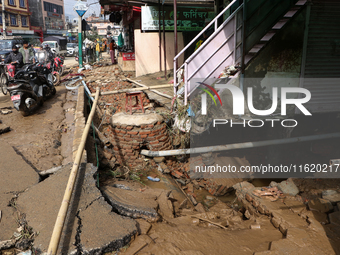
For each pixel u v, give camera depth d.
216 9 8.23
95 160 4.88
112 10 15.03
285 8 5.92
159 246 2.77
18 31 40.66
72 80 12.92
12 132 6.12
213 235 3.14
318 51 5.97
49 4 53.03
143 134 5.70
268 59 5.94
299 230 3.16
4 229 2.85
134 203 3.44
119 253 2.66
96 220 2.93
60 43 35.84
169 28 11.87
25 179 3.77
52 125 6.72
